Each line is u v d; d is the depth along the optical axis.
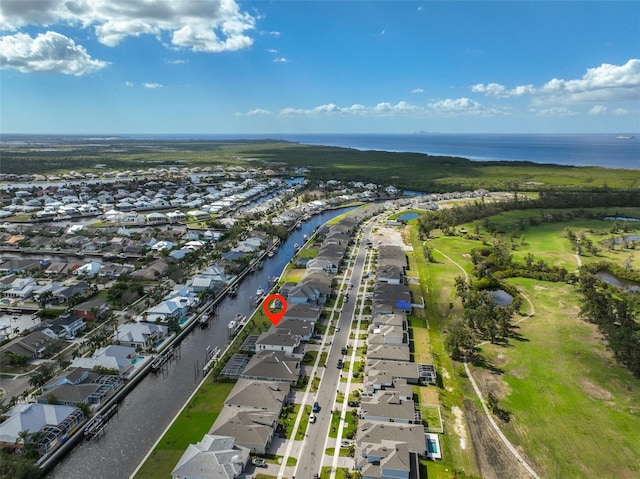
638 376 93.00
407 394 82.12
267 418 73.94
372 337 103.81
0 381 86.19
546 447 72.25
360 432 71.25
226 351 100.38
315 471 65.00
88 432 73.19
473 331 111.94
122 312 118.88
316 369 93.25
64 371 87.69
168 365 96.94
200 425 75.06
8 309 120.25
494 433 75.19
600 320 114.12
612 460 69.56
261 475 63.84
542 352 102.62
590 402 84.31
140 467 65.50
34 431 68.88
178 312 117.50
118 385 85.31
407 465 63.56
